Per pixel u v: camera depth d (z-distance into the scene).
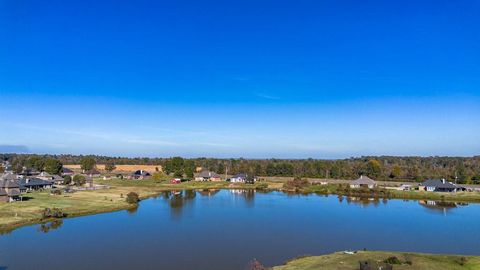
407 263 49.03
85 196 123.00
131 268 53.62
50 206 99.50
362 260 50.69
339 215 96.56
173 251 61.97
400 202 124.00
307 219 90.56
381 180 198.00
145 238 70.31
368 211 103.69
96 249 62.72
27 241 67.25
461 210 106.44
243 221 87.50
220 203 118.44
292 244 66.94
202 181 193.50
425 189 150.00
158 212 99.69
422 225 83.88
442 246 65.62
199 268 53.84
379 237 72.31
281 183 185.50
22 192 128.88
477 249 63.72
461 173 184.25
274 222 86.56
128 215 94.56
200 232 75.69
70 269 52.84
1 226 75.81
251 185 175.50
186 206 111.56
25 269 52.62
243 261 56.97
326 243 67.75
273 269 49.34
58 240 68.19
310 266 49.09
